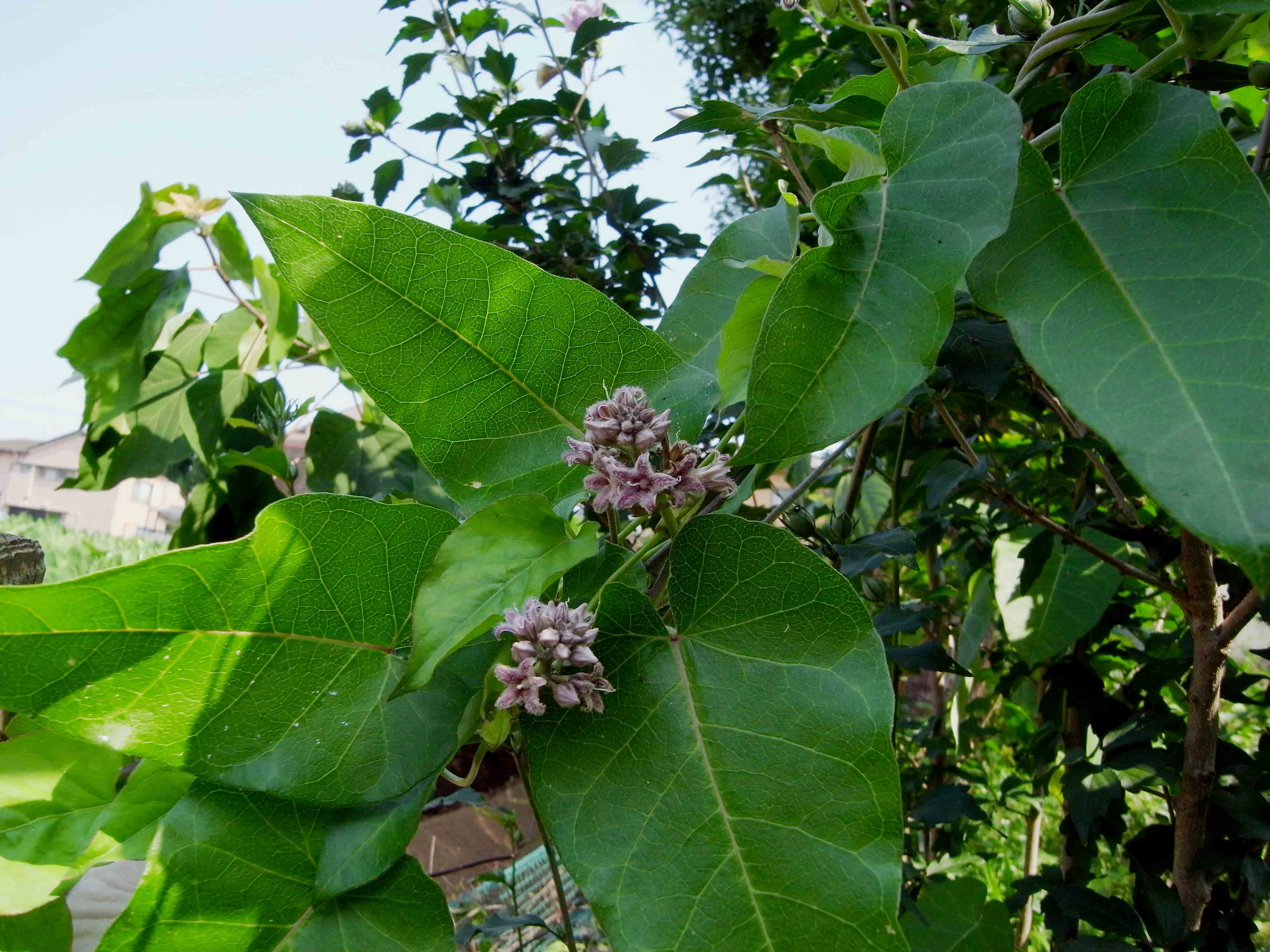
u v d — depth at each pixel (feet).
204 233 2.33
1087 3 1.25
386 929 0.85
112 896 1.00
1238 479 0.66
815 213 0.85
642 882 0.76
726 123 1.25
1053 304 0.78
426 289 0.91
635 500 0.84
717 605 0.84
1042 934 2.96
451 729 0.87
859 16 1.04
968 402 2.03
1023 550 1.81
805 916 0.73
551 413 0.96
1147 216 0.80
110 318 2.25
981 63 1.17
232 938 0.84
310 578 0.87
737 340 1.04
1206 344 0.72
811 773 0.77
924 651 1.67
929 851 2.65
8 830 0.93
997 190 0.81
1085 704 1.92
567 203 2.88
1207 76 1.32
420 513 0.89
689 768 0.79
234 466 2.31
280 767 0.85
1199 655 1.34
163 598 0.83
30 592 0.79
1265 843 1.42
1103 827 1.74
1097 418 0.72
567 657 0.79
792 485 2.36
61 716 0.82
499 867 3.40
